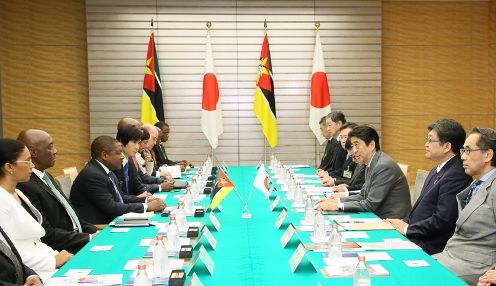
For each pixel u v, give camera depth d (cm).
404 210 417
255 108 898
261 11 909
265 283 232
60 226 386
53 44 902
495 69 954
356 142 436
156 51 898
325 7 910
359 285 213
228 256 277
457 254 310
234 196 489
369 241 301
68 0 899
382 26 938
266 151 930
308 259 254
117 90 902
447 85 954
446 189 351
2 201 301
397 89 950
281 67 917
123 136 539
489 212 300
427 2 941
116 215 434
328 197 463
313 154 930
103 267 257
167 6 899
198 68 910
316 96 897
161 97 891
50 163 393
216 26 909
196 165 926
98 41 893
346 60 916
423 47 946
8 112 902
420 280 229
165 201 477
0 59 895
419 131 955
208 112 888
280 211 410
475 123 962
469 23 947
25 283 262
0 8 892
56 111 910
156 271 239
